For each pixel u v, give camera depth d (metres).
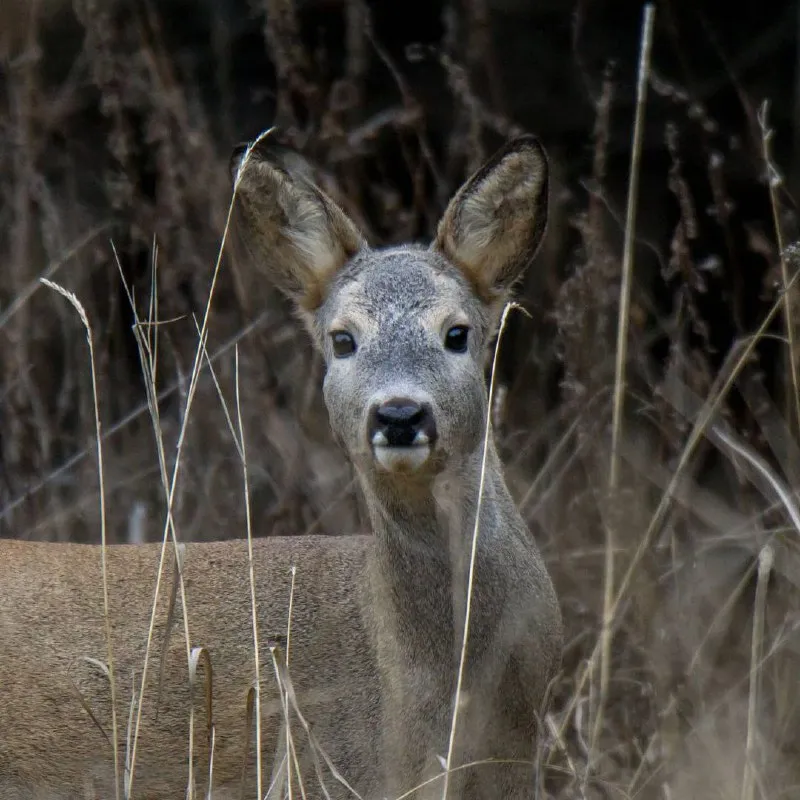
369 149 14.42
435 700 8.29
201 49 16.81
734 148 14.33
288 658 8.66
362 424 8.16
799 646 9.73
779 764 9.47
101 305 14.98
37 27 15.65
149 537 12.46
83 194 15.81
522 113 16.17
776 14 15.95
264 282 13.47
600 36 16.22
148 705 8.89
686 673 9.73
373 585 8.62
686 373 12.17
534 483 11.04
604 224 13.62
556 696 10.53
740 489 11.52
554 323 13.56
